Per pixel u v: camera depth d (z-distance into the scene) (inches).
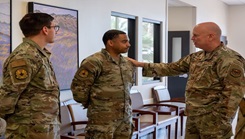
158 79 285.9
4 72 87.6
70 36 183.6
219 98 107.0
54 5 173.6
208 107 108.3
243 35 424.5
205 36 109.1
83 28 195.0
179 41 352.2
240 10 425.7
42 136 87.6
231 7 430.3
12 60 85.7
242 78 104.7
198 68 111.8
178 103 252.5
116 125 114.0
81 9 193.2
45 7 167.5
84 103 116.2
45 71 89.1
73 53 186.2
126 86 116.4
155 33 286.5
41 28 91.0
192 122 112.6
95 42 205.9
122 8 232.2
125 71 117.0
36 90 87.7
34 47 88.9
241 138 106.1
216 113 107.2
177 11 352.2
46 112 88.7
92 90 114.3
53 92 91.1
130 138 119.1
